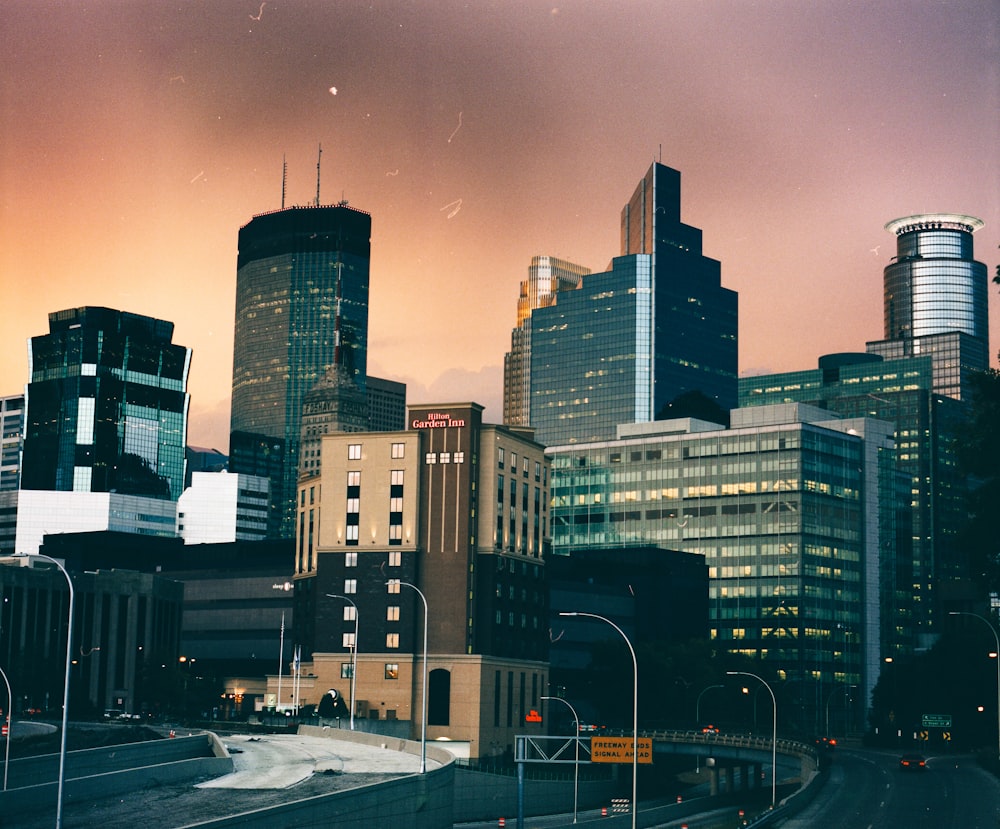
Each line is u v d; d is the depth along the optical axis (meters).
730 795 177.25
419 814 99.38
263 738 160.50
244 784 105.06
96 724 181.00
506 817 153.25
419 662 197.88
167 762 118.62
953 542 117.88
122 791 100.19
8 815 86.50
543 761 103.62
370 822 90.62
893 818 111.88
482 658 195.38
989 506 113.25
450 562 199.00
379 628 199.62
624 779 195.25
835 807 122.06
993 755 164.25
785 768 187.50
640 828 132.12
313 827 82.38
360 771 114.50
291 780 107.62
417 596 199.00
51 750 130.75
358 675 199.25
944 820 109.12
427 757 130.50
